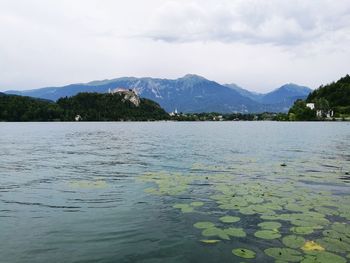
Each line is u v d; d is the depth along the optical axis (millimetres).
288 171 21828
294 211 12250
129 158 30016
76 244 9617
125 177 20125
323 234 9914
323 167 23781
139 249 9266
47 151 37188
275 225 10750
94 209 13117
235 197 14406
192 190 16000
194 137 64812
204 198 14438
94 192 16016
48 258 8695
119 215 12297
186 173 21203
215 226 10867
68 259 8648
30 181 19047
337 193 15234
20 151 37219
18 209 13188
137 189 16469
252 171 21891
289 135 69375
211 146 42938
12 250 9180
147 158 29922
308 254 8500
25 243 9672
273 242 9484
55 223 11469
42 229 10859
